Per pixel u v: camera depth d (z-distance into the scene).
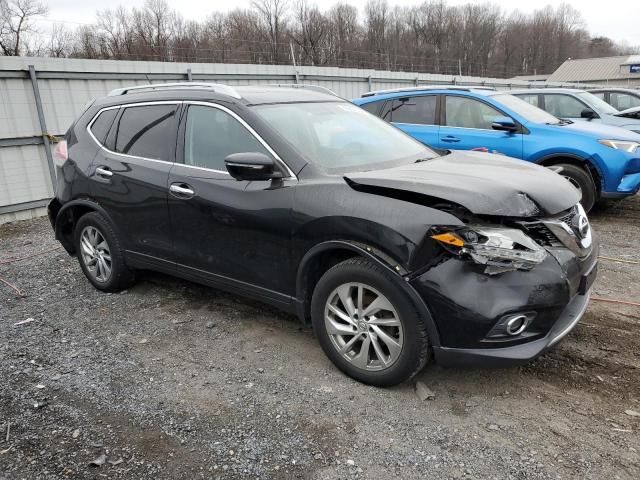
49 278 5.22
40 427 2.80
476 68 58.28
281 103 3.80
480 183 2.88
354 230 2.87
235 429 2.75
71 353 3.61
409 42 61.00
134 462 2.52
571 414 2.80
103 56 38.06
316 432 2.71
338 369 3.25
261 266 3.40
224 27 47.91
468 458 2.49
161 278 5.01
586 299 3.15
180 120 3.92
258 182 3.36
